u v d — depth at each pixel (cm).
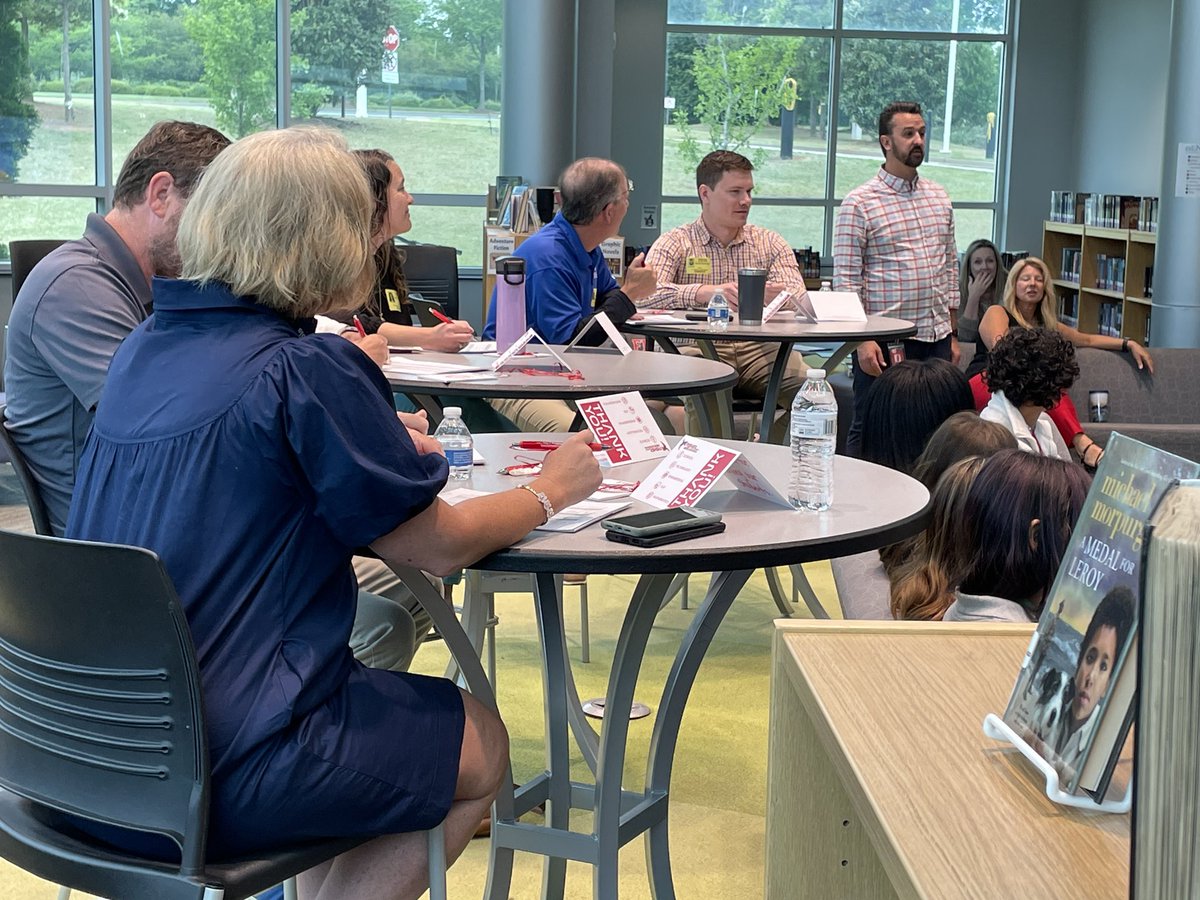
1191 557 61
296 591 147
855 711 103
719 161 533
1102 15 1125
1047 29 1162
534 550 165
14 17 817
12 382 220
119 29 840
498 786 171
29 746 152
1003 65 1177
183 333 153
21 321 217
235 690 144
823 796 126
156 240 218
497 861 209
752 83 1151
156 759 143
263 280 149
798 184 1170
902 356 511
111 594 139
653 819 208
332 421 145
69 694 146
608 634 407
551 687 212
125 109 850
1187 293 681
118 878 145
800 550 169
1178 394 547
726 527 177
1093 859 80
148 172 216
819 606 379
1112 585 88
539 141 838
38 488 219
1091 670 88
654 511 178
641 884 250
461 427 214
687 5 1136
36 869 151
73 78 835
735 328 425
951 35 1164
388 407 153
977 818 85
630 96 1135
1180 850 62
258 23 870
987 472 193
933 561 199
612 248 541
